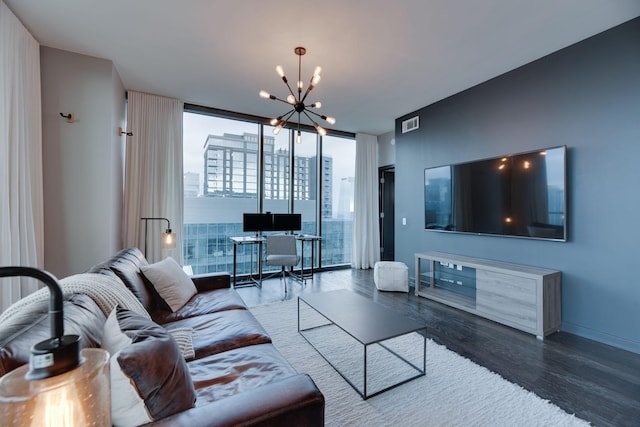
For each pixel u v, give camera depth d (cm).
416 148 443
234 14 230
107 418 70
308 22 240
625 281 241
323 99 401
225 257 466
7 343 78
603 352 236
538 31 252
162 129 390
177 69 319
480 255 354
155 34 257
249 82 350
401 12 227
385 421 162
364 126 530
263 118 483
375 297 385
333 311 229
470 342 254
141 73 327
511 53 286
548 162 284
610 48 248
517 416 165
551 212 282
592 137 259
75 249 282
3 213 210
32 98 251
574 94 270
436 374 206
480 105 352
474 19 236
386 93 381
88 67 290
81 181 285
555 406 173
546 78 290
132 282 199
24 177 235
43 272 59
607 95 250
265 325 290
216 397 119
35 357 56
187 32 254
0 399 56
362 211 569
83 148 286
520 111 312
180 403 96
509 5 220
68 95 281
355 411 169
